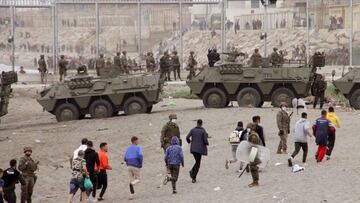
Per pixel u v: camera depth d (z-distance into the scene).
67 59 151.62
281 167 69.38
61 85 114.69
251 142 61.59
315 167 67.69
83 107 114.19
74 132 101.44
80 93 113.56
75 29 152.12
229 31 179.88
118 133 98.44
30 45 153.12
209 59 127.19
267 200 55.91
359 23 158.00
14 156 87.56
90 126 105.31
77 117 114.44
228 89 115.12
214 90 115.75
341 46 158.38
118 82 113.75
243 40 177.50
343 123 95.56
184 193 63.44
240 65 114.94
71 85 113.81
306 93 112.94
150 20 154.25
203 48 156.62
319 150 69.31
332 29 162.12
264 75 113.38
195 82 116.12
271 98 114.19
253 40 176.38
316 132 69.12
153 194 65.00
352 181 59.94
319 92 112.69
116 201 63.53
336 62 156.62
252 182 63.00
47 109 114.62
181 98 135.75
